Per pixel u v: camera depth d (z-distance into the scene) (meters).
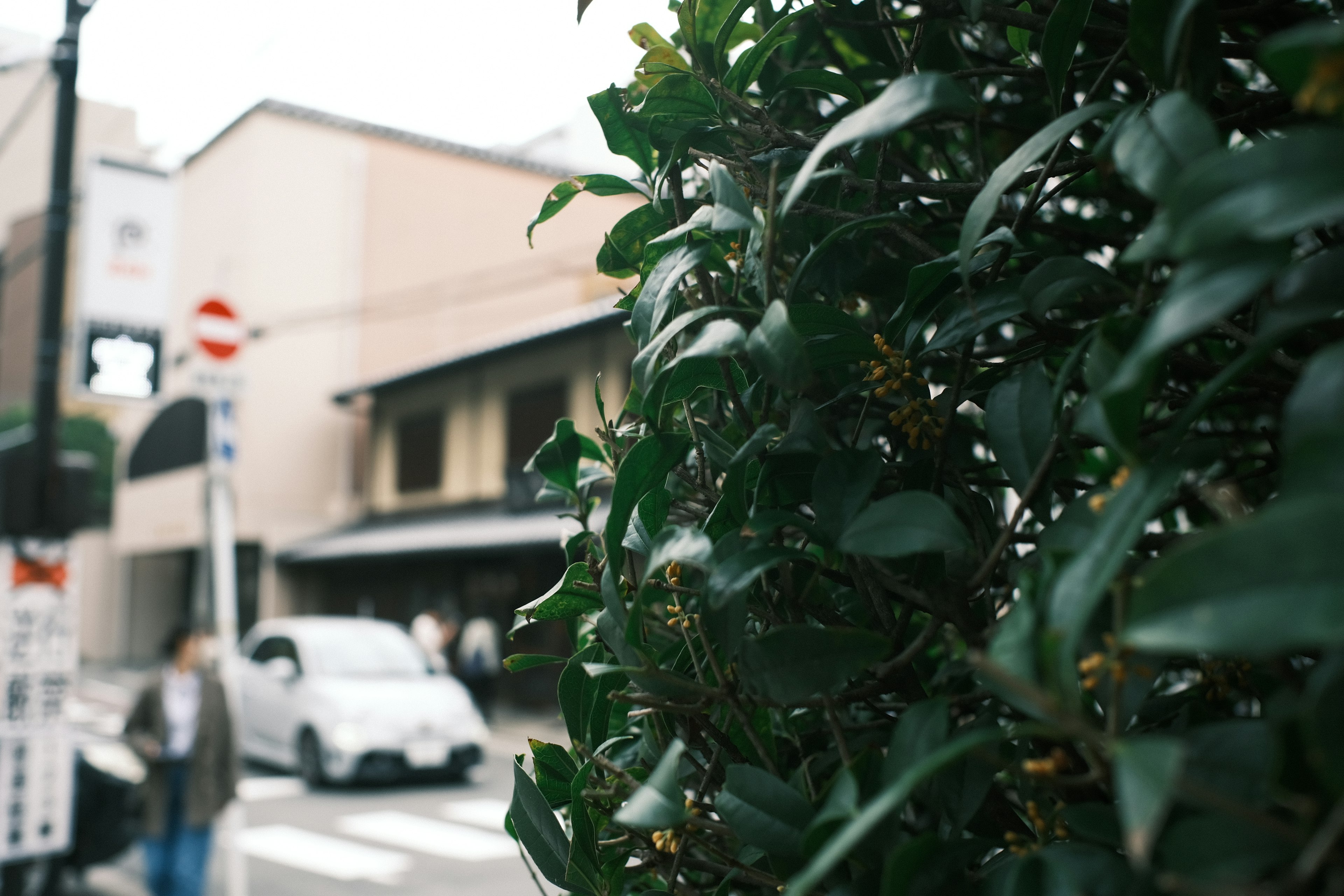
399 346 18.41
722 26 0.93
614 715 1.08
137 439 19.12
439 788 8.60
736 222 0.73
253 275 16.94
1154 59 0.67
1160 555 0.75
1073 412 0.71
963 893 0.62
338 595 17.23
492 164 19.55
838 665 0.66
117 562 22.08
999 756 0.66
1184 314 0.48
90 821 5.36
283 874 6.08
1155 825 0.43
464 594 14.71
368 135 18.27
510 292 19.59
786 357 0.64
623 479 0.78
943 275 0.78
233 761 5.14
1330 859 0.44
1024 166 0.63
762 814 0.67
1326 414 0.46
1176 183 0.50
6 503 4.84
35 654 4.80
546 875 0.85
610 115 0.98
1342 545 0.40
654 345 0.75
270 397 17.08
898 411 0.82
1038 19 0.86
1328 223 0.54
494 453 14.90
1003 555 0.95
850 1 1.11
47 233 5.25
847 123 0.66
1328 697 0.41
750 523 0.71
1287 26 0.97
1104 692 0.66
